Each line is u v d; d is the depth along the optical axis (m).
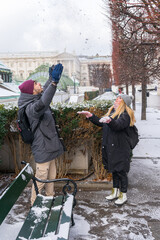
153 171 5.21
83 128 4.14
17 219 3.21
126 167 3.44
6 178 4.51
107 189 4.14
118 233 2.89
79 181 4.23
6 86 35.25
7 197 2.10
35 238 2.06
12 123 4.28
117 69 14.82
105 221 3.16
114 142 3.38
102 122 3.18
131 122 3.41
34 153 3.18
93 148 4.26
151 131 10.59
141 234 2.87
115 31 6.89
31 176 2.77
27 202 3.71
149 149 7.36
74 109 4.18
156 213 3.35
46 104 2.80
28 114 3.01
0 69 38.00
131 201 3.74
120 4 5.24
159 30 4.68
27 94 3.08
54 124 3.23
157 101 31.83
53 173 3.50
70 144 4.29
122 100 3.41
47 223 2.31
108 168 3.50
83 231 2.93
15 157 4.57
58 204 2.64
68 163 4.41
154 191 4.12
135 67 10.67
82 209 3.48
